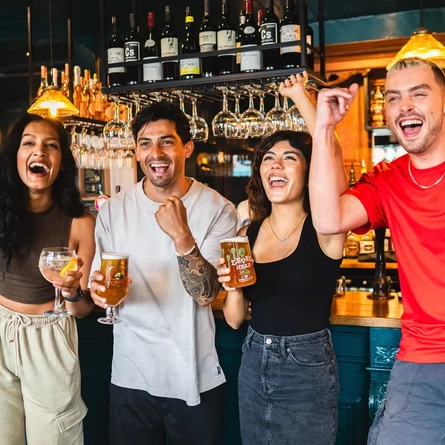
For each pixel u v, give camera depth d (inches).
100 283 73.4
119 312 81.4
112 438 82.8
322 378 69.9
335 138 74.6
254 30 116.6
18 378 83.3
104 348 103.6
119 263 73.5
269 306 72.3
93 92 155.2
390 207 67.7
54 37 200.4
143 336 79.4
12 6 168.1
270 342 71.4
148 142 76.9
